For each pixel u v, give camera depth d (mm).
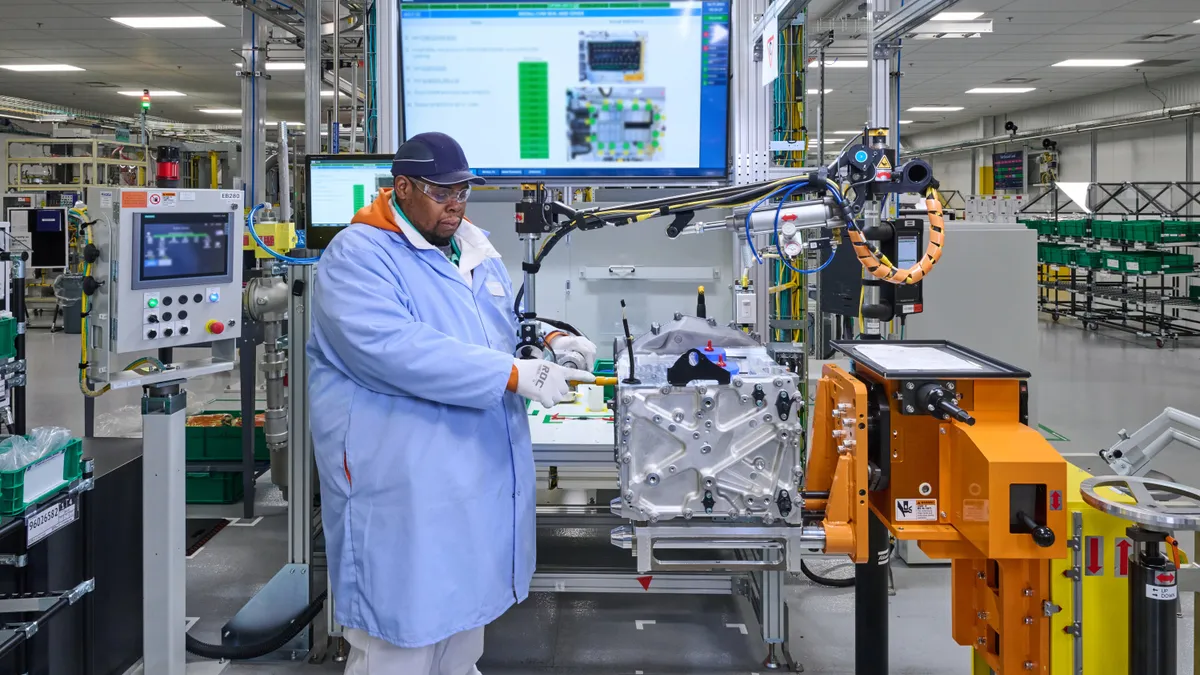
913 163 1771
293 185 6043
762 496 1726
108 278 2131
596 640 2902
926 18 2279
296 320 2906
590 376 1776
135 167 9633
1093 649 1864
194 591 3342
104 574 2529
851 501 1789
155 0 7301
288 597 2998
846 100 13008
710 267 3168
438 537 1755
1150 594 1713
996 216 11336
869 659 2150
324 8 4453
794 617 3076
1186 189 10492
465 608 1789
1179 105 11375
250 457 4188
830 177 1825
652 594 3281
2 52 9359
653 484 1735
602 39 2887
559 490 3789
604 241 3176
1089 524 1852
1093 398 6777
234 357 2457
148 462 2283
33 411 6098
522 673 2680
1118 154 12773
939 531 1768
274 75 10031
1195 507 1647
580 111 2955
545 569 2873
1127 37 8898
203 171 9641
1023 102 13852
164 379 2244
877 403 1813
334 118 3375
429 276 1831
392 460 1748
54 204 8883
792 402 1712
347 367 1803
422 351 1698
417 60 2908
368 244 1778
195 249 2279
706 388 1704
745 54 2922
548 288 3197
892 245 1998
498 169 3010
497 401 1729
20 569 2246
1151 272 9336
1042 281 11930
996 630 1928
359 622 1770
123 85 11445
